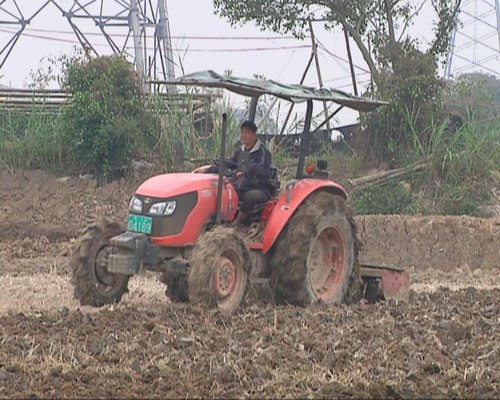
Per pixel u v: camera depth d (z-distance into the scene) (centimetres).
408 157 7438
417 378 2381
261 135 7444
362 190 7125
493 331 3011
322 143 7725
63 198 7056
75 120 7150
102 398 2120
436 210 7088
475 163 7288
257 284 3491
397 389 2259
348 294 3662
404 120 7481
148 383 2281
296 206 3469
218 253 3219
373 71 7825
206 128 7644
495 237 5991
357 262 3706
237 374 2345
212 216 3416
